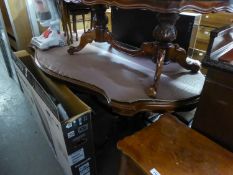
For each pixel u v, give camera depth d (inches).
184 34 43.8
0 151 50.3
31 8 64.6
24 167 46.3
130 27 52.9
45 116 40.8
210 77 27.8
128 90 38.8
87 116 34.1
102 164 46.3
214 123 29.9
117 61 51.6
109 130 54.2
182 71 46.0
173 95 37.5
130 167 28.2
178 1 24.5
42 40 59.6
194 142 28.2
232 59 26.2
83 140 36.2
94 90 41.0
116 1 30.2
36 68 55.6
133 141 28.4
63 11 58.9
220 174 24.1
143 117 54.8
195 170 24.5
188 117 40.8
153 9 26.2
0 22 65.1
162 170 24.5
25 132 55.9
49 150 50.6
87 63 50.5
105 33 50.4
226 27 29.1
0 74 84.5
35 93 41.8
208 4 27.6
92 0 35.4
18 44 67.0
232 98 26.4
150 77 43.6
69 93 40.6
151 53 40.8
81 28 76.4
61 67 48.7
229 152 26.8
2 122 59.3
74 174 38.8
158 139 28.7
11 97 69.9
